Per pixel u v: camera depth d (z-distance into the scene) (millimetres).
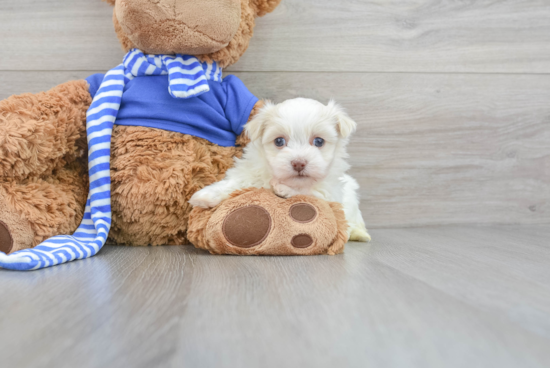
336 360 516
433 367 501
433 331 613
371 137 1896
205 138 1468
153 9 1301
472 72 1930
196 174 1430
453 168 1954
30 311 690
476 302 755
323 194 1364
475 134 1954
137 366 495
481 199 1978
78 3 1724
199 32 1344
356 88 1864
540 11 1942
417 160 1931
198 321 644
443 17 1891
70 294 789
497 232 1792
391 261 1134
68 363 502
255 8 1570
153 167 1374
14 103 1292
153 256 1213
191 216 1296
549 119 1987
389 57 1873
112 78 1424
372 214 1926
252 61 1803
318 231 1216
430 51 1896
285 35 1808
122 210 1395
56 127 1327
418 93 1904
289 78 1825
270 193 1291
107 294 789
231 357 521
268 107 1378
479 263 1117
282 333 599
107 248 1379
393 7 1856
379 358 523
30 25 1719
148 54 1472
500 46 1934
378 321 649
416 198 1944
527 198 1997
